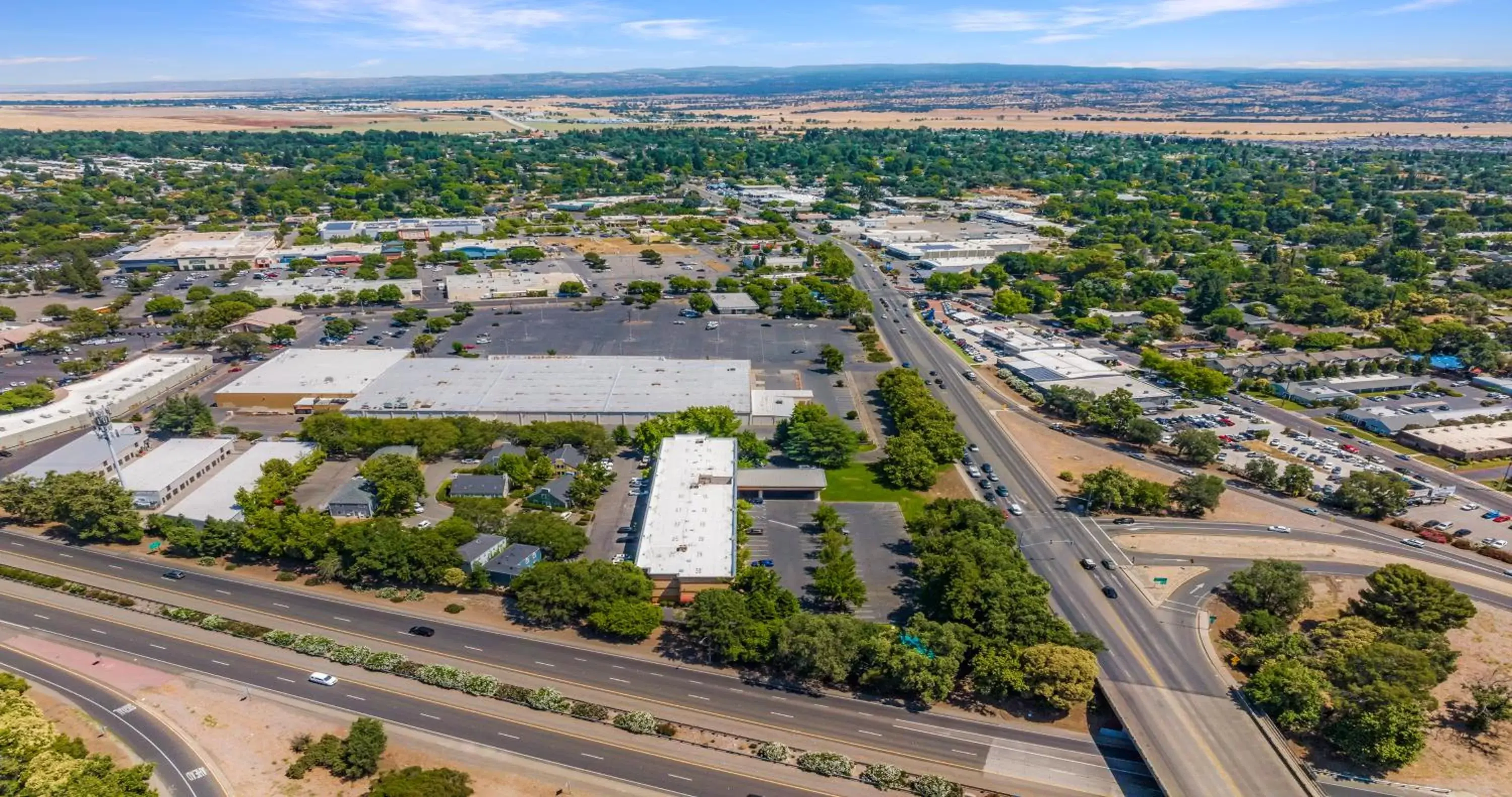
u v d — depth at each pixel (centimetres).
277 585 14750
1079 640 12294
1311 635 13225
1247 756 10531
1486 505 17662
